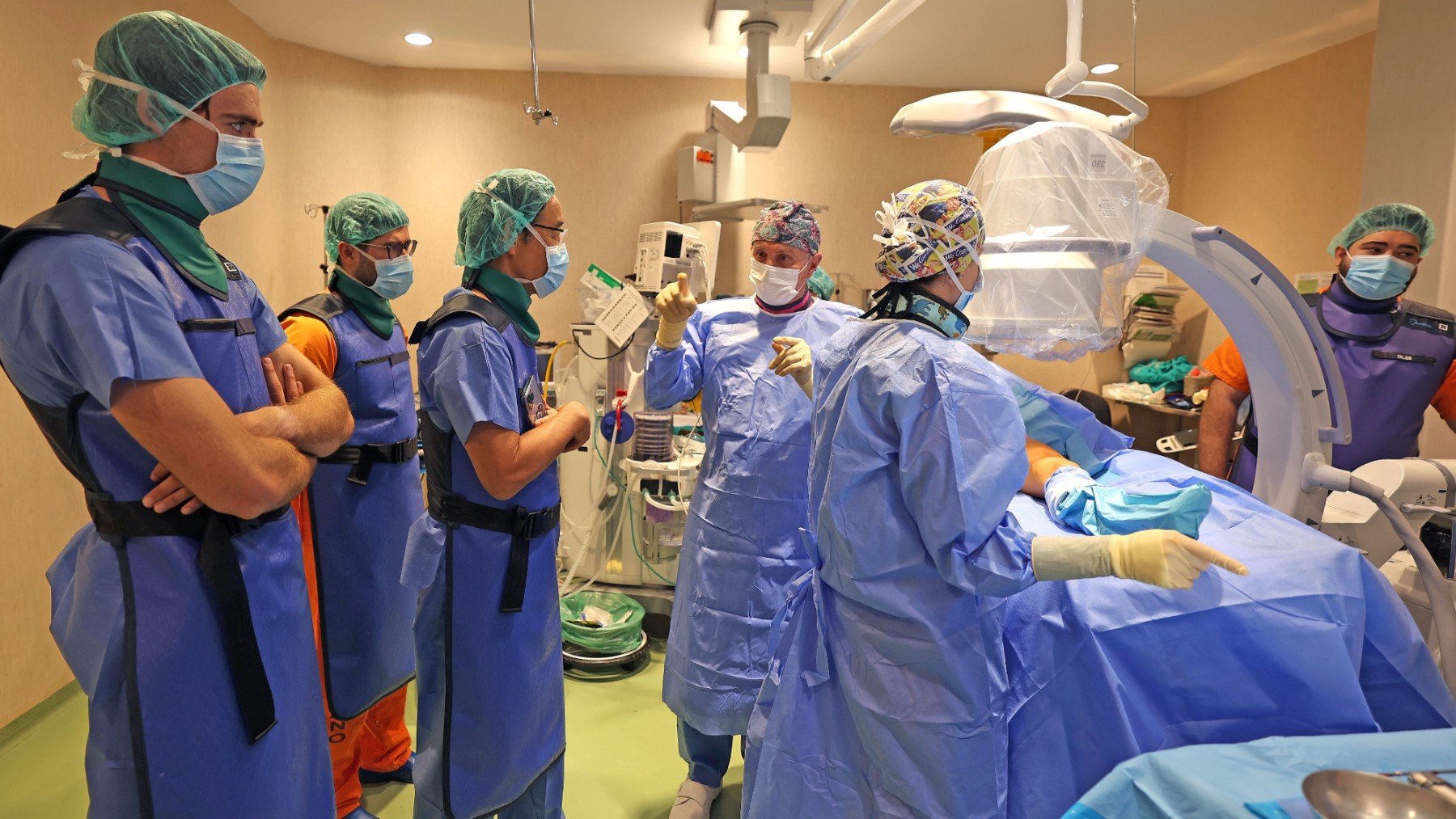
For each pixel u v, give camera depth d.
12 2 2.19
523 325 1.57
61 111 2.38
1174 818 0.80
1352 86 3.60
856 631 1.20
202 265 1.10
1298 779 0.81
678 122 4.31
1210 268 1.42
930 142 4.48
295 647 1.18
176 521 1.04
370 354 1.93
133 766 1.04
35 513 2.36
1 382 2.22
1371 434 2.19
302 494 1.84
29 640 2.34
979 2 3.16
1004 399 1.12
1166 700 1.19
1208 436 2.38
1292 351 1.48
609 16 3.37
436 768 1.50
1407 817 0.74
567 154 4.27
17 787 2.07
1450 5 2.53
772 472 1.83
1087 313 1.32
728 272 4.45
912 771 1.14
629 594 3.13
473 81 4.17
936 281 1.22
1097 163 1.31
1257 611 1.17
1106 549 1.04
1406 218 2.11
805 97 4.39
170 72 1.02
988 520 1.08
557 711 1.62
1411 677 1.20
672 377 1.95
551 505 1.56
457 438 1.46
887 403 1.13
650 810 2.08
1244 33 3.53
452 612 1.46
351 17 3.41
